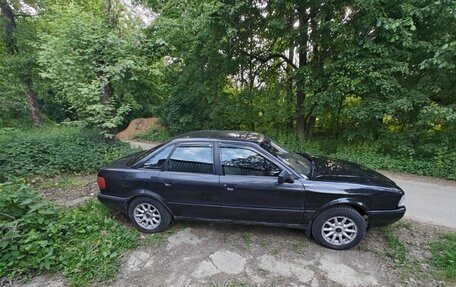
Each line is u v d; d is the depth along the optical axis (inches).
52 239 129.5
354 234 129.2
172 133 603.8
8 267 111.2
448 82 281.9
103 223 150.0
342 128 413.1
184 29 354.0
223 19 336.2
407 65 281.4
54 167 246.1
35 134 333.7
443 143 284.2
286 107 420.5
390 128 337.4
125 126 738.8
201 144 144.6
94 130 319.9
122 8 306.2
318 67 355.9
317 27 327.3
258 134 166.9
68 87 271.0
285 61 447.2
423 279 111.0
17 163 235.3
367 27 295.7
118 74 267.7
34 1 470.9
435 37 284.8
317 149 382.6
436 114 256.7
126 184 146.9
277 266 118.7
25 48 489.4
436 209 186.1
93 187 215.9
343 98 345.1
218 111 479.2
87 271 112.4
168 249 132.0
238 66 443.8
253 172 136.2
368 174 146.3
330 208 130.2
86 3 338.0
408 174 286.5
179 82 516.4
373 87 299.1
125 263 120.6
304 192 129.8
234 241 138.7
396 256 126.1
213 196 138.1
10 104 531.2
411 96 289.0
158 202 145.1
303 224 134.9
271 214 135.2
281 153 151.5
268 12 353.4
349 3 300.7
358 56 303.9
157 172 144.7
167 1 367.9
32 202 146.6
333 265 119.7
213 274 113.3
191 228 151.5
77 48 264.4
